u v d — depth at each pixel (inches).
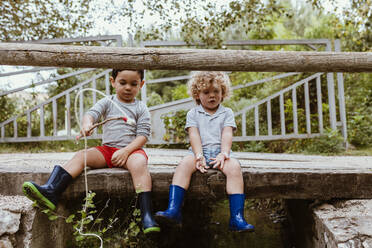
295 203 112.5
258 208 160.6
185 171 79.4
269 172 82.2
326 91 239.9
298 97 240.5
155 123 206.7
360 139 226.1
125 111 88.4
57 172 75.0
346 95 265.0
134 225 79.6
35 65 81.2
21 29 216.4
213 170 81.0
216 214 149.6
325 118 231.9
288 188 82.7
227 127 90.2
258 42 214.8
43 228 73.8
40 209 73.1
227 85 95.5
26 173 79.1
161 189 81.4
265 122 246.5
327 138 204.2
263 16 216.1
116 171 79.9
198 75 92.4
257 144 233.9
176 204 75.3
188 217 128.9
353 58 82.6
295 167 87.7
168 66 81.7
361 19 218.8
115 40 206.2
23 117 220.7
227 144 86.4
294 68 82.9
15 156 141.1
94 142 215.6
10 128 219.3
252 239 119.5
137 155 81.0
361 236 65.3
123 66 81.7
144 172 78.4
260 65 82.2
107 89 205.3
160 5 212.1
